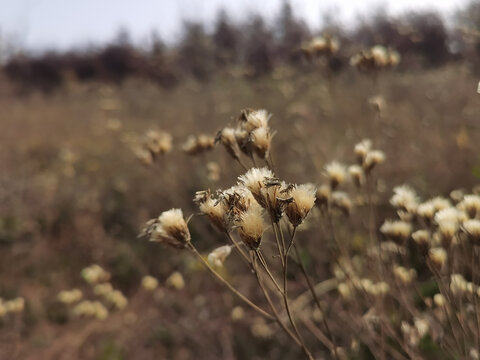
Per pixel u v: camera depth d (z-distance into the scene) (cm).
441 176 388
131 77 1408
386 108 512
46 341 363
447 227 170
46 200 581
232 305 371
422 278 300
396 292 229
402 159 418
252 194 139
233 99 772
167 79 1190
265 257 321
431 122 509
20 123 1004
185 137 634
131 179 586
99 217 539
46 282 455
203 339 351
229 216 142
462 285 193
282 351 319
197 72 1063
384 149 417
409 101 613
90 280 421
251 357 327
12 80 1582
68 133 909
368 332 230
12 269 464
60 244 512
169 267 448
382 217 337
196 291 398
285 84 722
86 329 369
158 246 466
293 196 136
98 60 1698
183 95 992
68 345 357
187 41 1008
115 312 400
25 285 444
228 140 187
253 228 137
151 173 512
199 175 458
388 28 770
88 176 666
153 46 1270
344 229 318
